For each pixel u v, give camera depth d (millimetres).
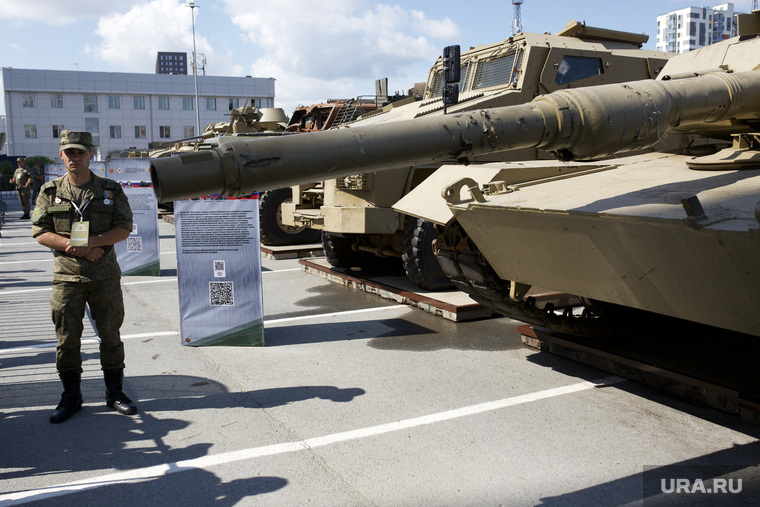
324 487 3225
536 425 3953
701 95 3299
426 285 7117
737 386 4074
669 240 3033
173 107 50781
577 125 2869
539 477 3301
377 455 3570
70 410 4160
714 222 2830
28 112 48281
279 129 16094
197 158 2291
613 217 3164
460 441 3732
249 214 5516
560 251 3775
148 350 5586
